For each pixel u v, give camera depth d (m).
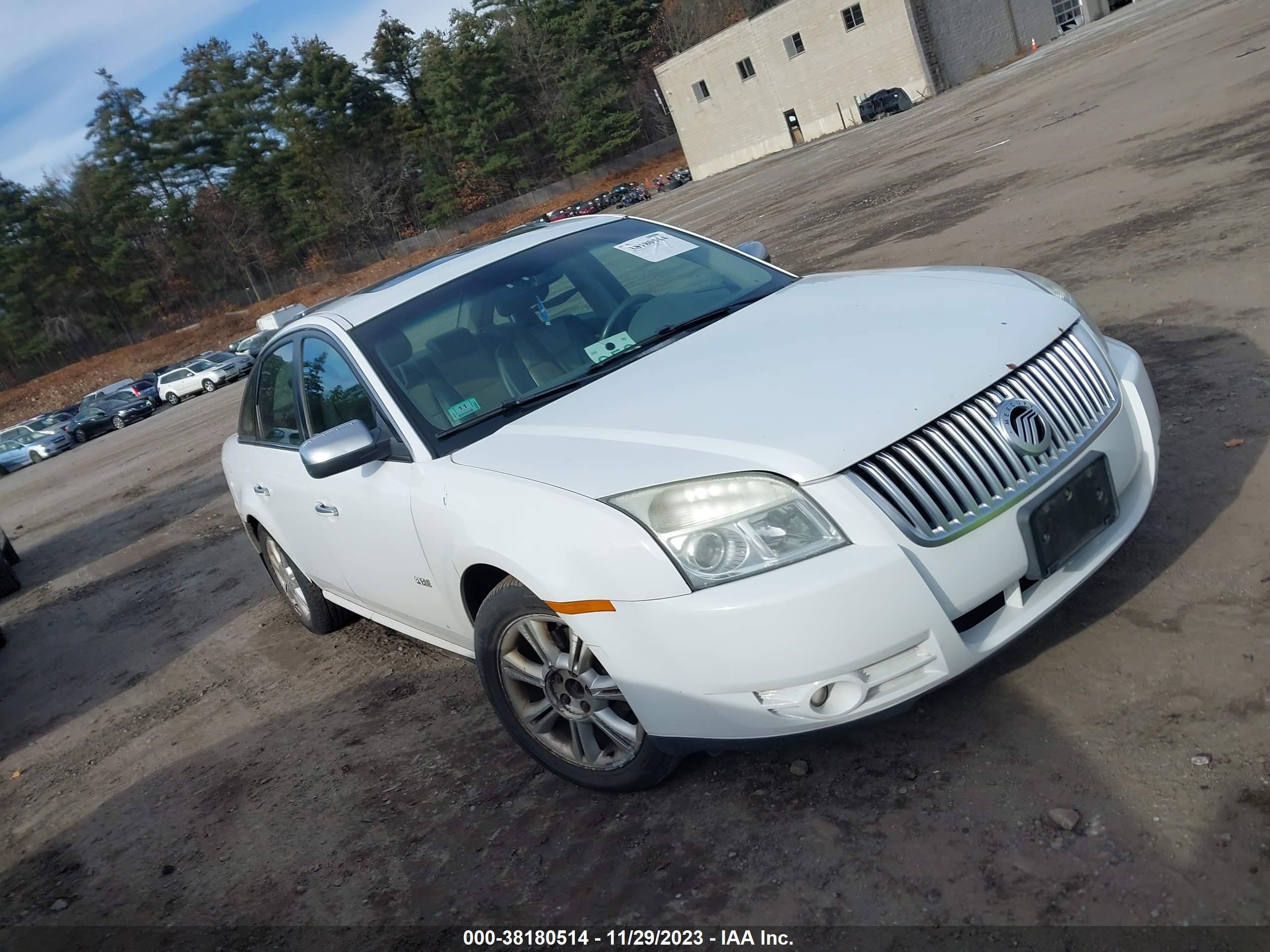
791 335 3.23
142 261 87.25
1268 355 4.73
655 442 2.80
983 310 3.12
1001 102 25.44
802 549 2.51
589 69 83.88
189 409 34.97
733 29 57.81
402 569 3.65
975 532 2.59
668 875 2.75
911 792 2.74
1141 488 3.05
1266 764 2.43
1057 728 2.79
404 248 82.88
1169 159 9.84
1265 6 20.92
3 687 7.16
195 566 8.92
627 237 4.30
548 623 3.06
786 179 30.58
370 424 3.69
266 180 85.50
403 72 87.19
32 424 39.97
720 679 2.58
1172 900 2.17
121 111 84.38
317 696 4.86
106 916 3.53
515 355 3.62
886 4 50.06
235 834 3.80
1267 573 3.13
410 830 3.41
